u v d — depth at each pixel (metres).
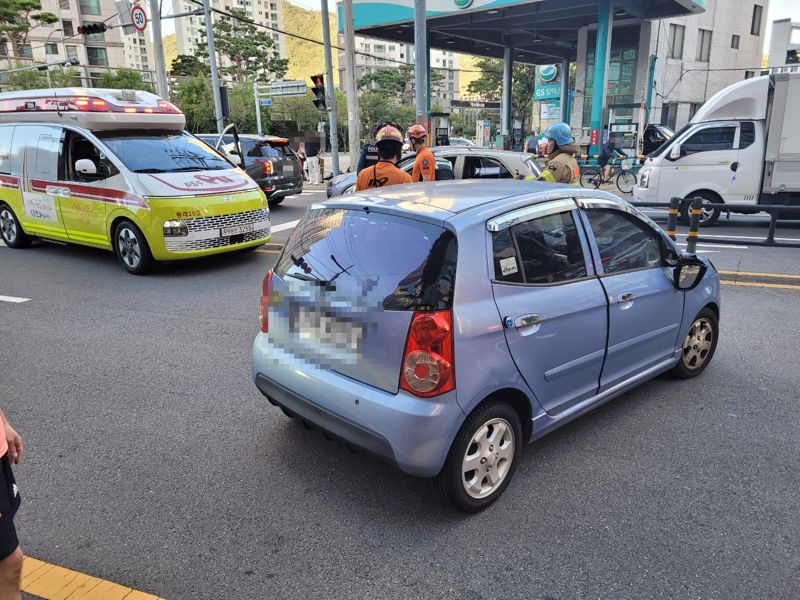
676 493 3.18
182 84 53.59
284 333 3.23
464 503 2.95
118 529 2.94
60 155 8.65
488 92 66.88
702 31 30.36
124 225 8.09
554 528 2.91
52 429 3.95
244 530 2.92
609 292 3.47
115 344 5.55
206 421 4.05
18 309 6.71
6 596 1.94
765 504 3.07
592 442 3.71
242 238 8.56
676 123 30.72
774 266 8.20
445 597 2.48
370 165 6.39
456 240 2.79
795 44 32.22
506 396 3.05
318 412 3.01
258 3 155.25
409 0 21.84
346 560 2.71
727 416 4.02
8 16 53.75
